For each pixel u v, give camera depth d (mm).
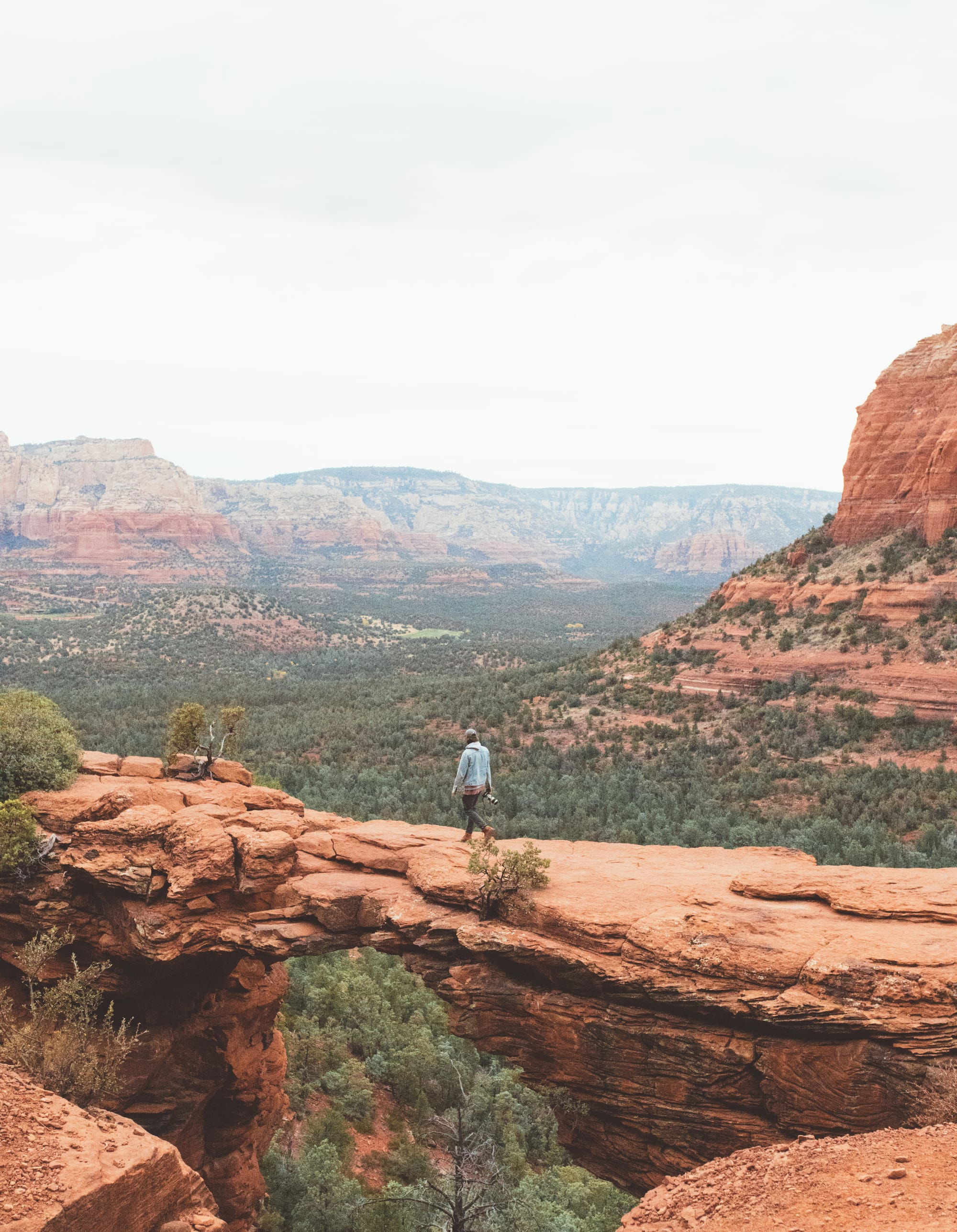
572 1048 13289
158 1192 9297
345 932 15812
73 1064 11945
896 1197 7457
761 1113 12055
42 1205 7965
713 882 14844
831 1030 11305
